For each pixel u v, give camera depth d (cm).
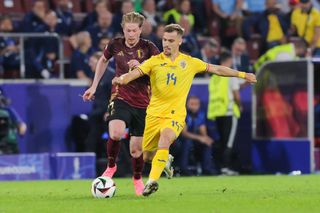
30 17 6800
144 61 3703
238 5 7944
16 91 6191
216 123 6525
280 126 6675
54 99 6278
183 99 3625
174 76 3597
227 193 3984
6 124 5997
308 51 7431
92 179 5903
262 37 7519
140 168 3912
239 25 7675
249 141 6800
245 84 6738
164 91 3594
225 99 6475
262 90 6775
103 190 3694
